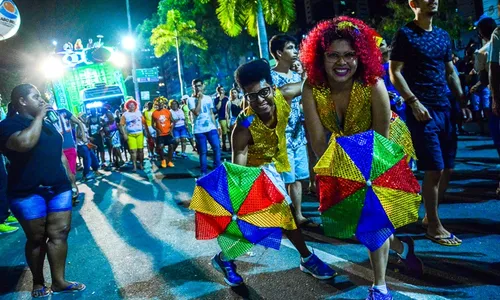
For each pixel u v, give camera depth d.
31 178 3.53
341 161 2.45
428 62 3.66
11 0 7.18
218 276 3.68
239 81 2.99
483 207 4.60
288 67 4.57
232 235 3.01
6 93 11.02
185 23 37.66
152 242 4.86
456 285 2.98
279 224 2.99
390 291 2.99
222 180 2.93
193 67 63.78
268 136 3.15
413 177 2.51
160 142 11.35
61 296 3.65
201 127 8.27
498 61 4.27
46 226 3.67
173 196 7.34
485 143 8.59
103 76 24.59
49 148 3.61
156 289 3.56
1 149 3.48
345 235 2.55
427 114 3.57
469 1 21.80
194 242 4.66
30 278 4.22
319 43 2.54
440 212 4.62
